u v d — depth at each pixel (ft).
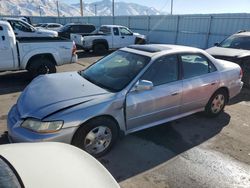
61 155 7.66
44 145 8.24
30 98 12.37
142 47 16.20
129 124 13.39
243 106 21.59
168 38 69.82
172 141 14.76
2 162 6.65
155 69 14.08
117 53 16.28
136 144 14.20
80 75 15.34
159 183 11.10
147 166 12.27
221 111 18.94
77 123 11.21
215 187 10.99
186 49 15.96
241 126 17.35
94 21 104.32
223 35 54.03
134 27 82.58
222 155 13.53
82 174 6.87
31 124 10.88
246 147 14.53
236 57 25.70
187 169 12.17
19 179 6.04
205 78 16.43
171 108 14.99
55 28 90.48
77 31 59.62
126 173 11.68
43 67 27.22
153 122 14.58
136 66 14.12
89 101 11.87
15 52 25.12
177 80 15.08
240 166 12.59
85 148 12.03
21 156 7.19
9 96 22.03
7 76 29.04
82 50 57.62
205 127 16.87
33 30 44.52
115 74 14.20
